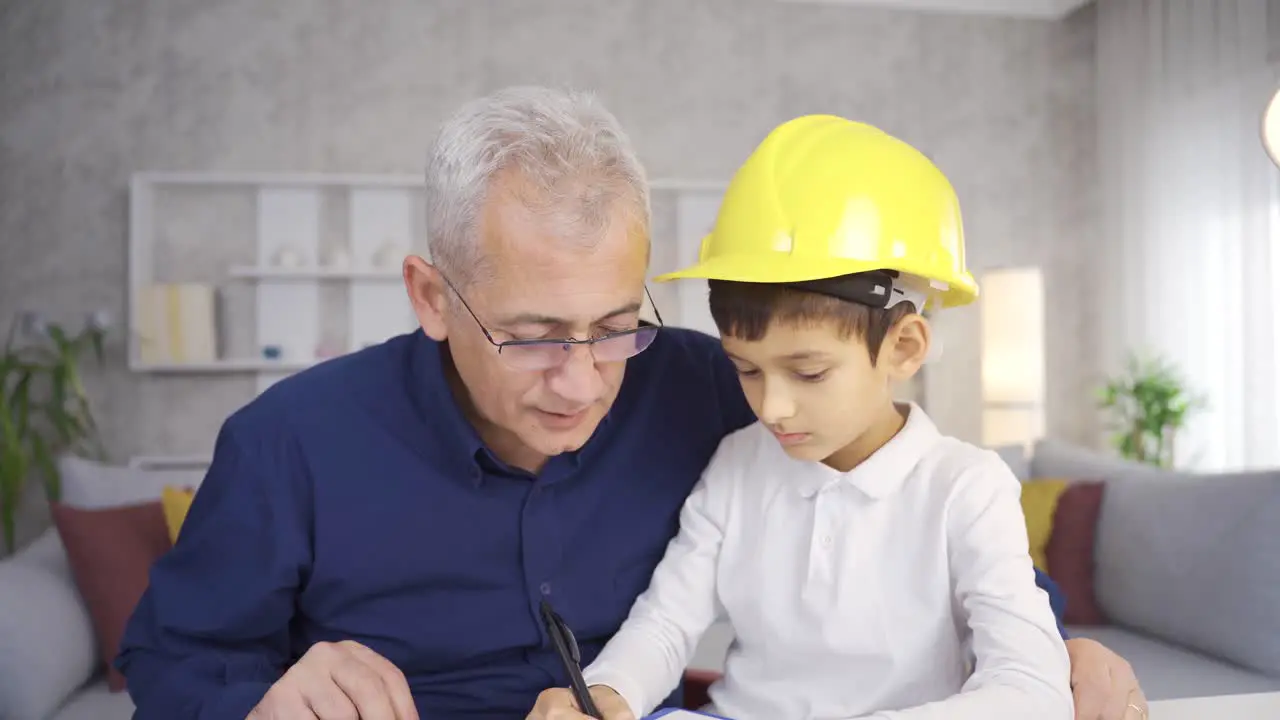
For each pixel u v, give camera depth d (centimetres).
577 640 126
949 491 108
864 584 110
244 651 120
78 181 470
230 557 119
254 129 481
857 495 112
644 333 101
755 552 118
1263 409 433
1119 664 106
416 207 486
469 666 125
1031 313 474
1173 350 486
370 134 488
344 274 464
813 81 522
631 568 129
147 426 471
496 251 95
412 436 121
